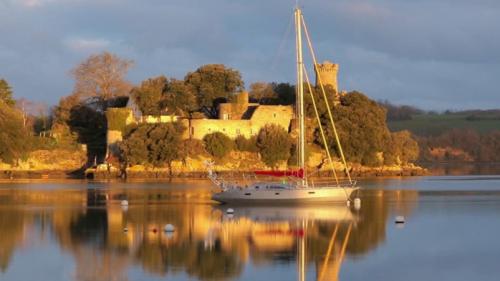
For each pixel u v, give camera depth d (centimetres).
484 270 6969
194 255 7669
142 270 6988
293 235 8950
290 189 12431
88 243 8356
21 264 7269
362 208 12006
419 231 9288
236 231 9250
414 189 16950
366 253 7788
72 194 14900
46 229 9381
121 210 11594
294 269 7031
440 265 7194
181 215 10894
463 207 12194
